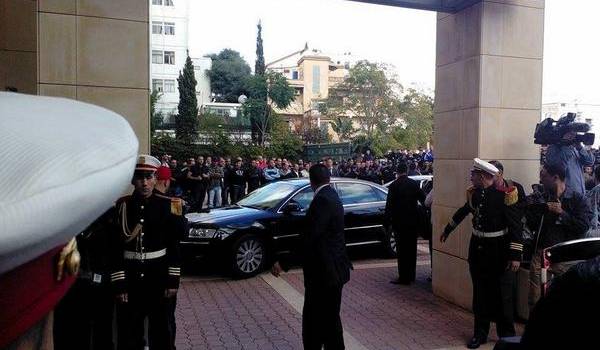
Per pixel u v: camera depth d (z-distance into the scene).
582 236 4.68
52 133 0.56
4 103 0.62
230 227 7.45
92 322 3.58
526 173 5.93
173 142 30.92
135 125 4.74
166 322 3.87
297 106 60.50
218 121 37.09
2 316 0.58
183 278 7.60
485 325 4.79
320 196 4.13
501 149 5.80
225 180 17.20
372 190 9.13
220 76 58.47
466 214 5.07
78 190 0.52
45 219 0.49
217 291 6.83
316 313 4.14
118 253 3.67
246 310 5.96
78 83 4.60
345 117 43.00
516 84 5.85
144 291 3.74
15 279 0.59
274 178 17.92
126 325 3.71
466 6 5.90
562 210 4.75
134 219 3.72
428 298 6.46
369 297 6.52
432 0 6.01
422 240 11.16
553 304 1.64
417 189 7.13
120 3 4.69
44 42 4.52
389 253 9.11
